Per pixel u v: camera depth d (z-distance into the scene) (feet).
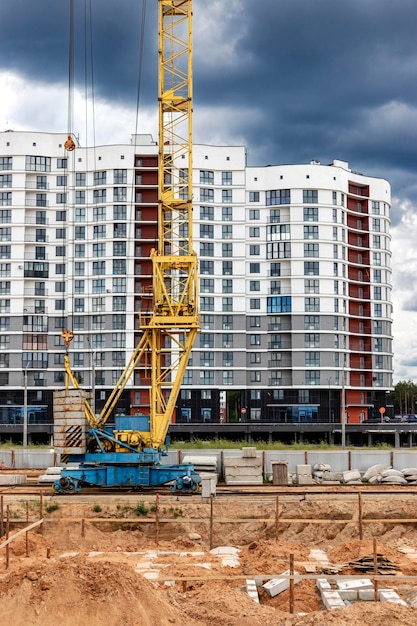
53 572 58.85
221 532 119.24
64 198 349.00
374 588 71.31
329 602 69.31
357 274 375.45
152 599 58.95
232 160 351.67
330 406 350.43
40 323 345.31
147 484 139.33
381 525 118.42
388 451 179.52
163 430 147.64
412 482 156.04
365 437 325.42
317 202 357.41
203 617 62.59
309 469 160.15
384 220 383.86
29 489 139.23
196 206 345.92
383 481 156.46
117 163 347.36
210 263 347.15
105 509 123.34
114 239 343.67
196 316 153.48
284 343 354.13
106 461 139.64
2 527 105.91
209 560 89.45
